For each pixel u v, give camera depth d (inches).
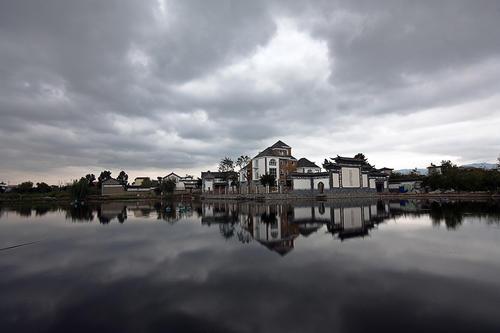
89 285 427.5
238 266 500.4
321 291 376.8
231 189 4138.8
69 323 312.0
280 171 3617.1
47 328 303.1
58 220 1408.7
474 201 2082.9
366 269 466.9
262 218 1282.0
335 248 624.1
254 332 280.1
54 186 5251.0
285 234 824.9
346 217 1230.9
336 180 3006.9
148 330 290.4
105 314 329.7
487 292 365.7
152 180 6368.1
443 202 2050.9
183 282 425.7
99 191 5073.8
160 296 375.6
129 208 2337.6
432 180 3277.6
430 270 457.4
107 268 515.5
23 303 368.8
